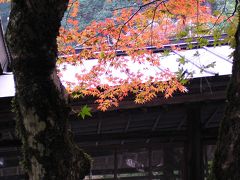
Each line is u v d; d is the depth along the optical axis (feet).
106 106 16.84
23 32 7.70
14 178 23.40
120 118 20.49
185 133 19.95
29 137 8.32
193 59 21.45
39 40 7.73
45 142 8.20
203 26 17.53
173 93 17.54
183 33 15.65
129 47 16.66
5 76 23.26
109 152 23.61
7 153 23.53
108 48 16.22
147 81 16.22
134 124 22.49
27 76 8.06
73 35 15.72
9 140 20.39
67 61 16.30
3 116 18.63
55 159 8.23
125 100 17.79
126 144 23.24
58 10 7.81
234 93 8.05
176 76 15.99
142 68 19.70
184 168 21.15
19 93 8.20
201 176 18.88
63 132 8.41
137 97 16.72
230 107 8.07
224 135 8.07
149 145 23.15
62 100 8.47
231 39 14.03
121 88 16.35
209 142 21.04
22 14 7.67
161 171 23.12
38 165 8.25
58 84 8.48
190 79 16.96
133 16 15.11
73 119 19.66
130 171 23.39
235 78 8.14
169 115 20.84
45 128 8.20
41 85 8.12
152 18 15.81
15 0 7.81
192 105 18.66
